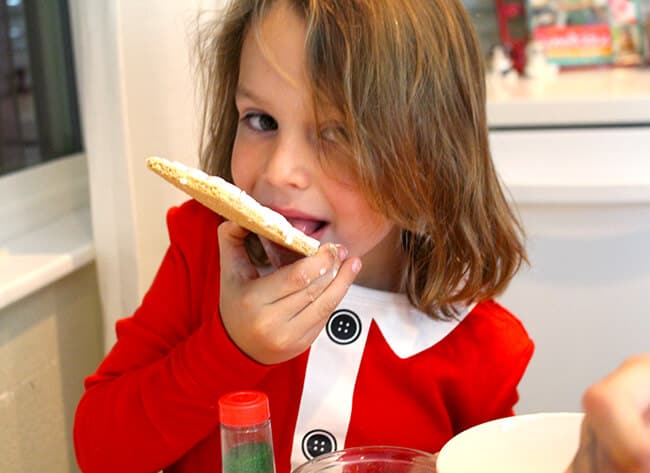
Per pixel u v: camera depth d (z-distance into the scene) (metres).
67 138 1.69
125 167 1.30
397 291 0.99
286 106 0.80
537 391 1.74
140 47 1.26
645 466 0.47
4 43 1.49
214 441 0.94
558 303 1.70
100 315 1.50
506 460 0.70
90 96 1.29
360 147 0.80
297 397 0.92
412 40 0.84
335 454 0.77
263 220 0.69
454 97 0.89
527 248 1.68
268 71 0.80
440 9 0.88
